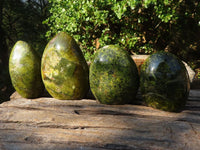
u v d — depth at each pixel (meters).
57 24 4.27
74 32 4.15
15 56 2.22
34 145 1.54
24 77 2.20
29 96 2.31
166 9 3.34
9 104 2.18
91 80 2.05
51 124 1.77
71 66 2.05
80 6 3.68
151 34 4.25
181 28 4.34
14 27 9.71
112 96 1.99
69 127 1.74
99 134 1.62
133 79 1.98
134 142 1.51
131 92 2.01
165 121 1.80
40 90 2.34
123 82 1.94
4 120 1.85
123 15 3.49
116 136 1.59
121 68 1.93
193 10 4.11
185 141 1.51
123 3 3.13
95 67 2.00
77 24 3.86
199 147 1.44
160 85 1.82
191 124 1.75
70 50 2.06
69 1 3.78
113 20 3.80
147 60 1.93
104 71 1.94
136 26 3.96
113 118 1.87
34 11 9.61
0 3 8.56
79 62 2.10
